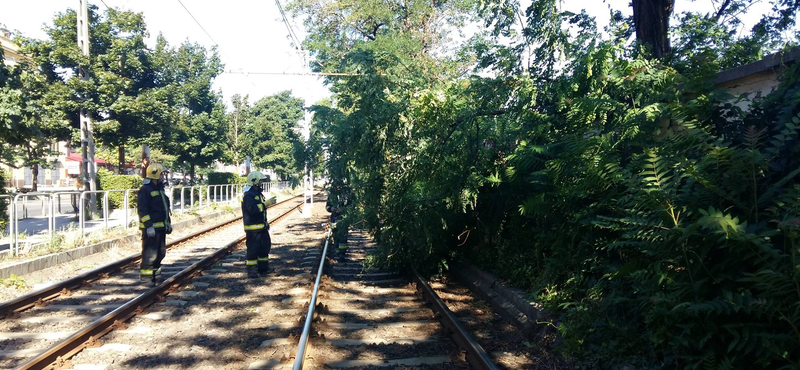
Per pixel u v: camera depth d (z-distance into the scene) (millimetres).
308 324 5684
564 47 7293
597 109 5570
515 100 7422
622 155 5430
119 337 5766
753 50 7066
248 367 4895
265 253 9359
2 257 9266
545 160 6242
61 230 12148
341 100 8805
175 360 5082
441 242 8703
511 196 7559
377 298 7645
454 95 7996
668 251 3850
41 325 6262
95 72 18781
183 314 6754
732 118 4754
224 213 24031
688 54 7051
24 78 12117
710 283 3746
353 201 9125
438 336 5812
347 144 8094
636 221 3943
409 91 8000
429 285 8094
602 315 4734
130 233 13883
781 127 3877
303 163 15953
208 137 29766
